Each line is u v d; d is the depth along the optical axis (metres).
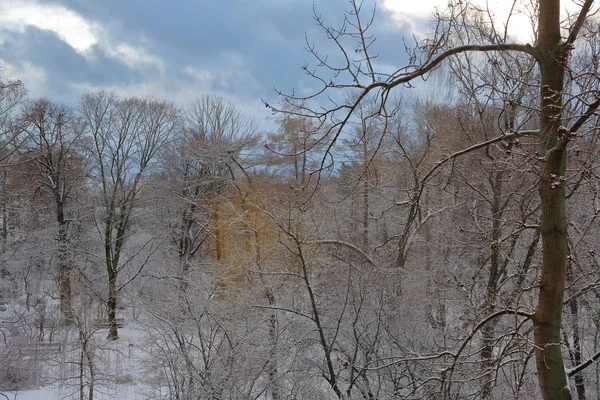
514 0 7.60
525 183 11.09
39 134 32.06
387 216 20.27
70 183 33.91
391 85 6.14
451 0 12.70
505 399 10.70
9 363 22.19
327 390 15.63
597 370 12.65
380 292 14.66
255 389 16.47
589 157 6.27
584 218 10.51
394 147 22.77
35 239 32.22
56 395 20.98
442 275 15.48
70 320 22.64
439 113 20.00
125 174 32.78
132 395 19.33
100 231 32.22
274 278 16.98
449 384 6.92
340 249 20.14
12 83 27.25
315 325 15.77
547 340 5.79
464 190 15.35
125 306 26.53
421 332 14.35
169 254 28.72
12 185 37.41
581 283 10.71
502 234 10.34
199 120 35.34
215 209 27.19
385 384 13.95
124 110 32.91
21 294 31.50
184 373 16.30
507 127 8.26
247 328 16.00
